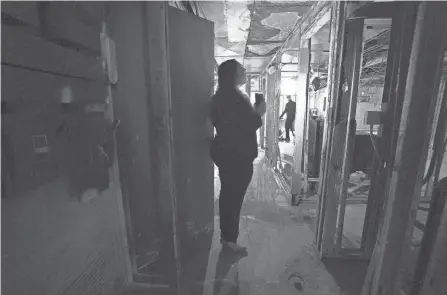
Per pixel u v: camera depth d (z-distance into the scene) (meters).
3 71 0.58
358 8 1.33
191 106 1.62
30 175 0.67
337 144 1.54
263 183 3.33
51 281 0.77
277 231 2.04
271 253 1.73
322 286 1.41
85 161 0.93
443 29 0.86
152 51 1.12
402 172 0.99
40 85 0.70
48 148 0.74
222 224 1.72
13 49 0.61
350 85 1.49
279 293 1.36
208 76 1.75
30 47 0.66
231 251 1.74
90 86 0.96
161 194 1.25
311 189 3.04
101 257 1.06
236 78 1.51
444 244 0.98
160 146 1.20
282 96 8.30
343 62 1.47
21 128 0.64
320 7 1.76
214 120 1.56
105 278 1.09
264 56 3.82
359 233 2.04
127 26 1.09
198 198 1.80
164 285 1.33
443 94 2.12
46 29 0.72
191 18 1.52
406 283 1.18
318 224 1.76
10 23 0.60
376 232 1.58
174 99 1.45
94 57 0.98
